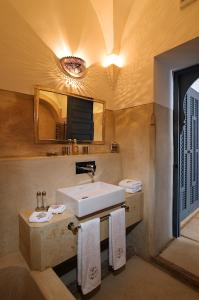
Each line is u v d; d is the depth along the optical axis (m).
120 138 2.24
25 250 1.31
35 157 1.53
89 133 2.03
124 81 2.17
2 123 1.42
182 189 2.75
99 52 2.08
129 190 1.92
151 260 1.95
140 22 1.99
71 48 1.83
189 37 1.59
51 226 1.25
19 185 1.41
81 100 1.95
